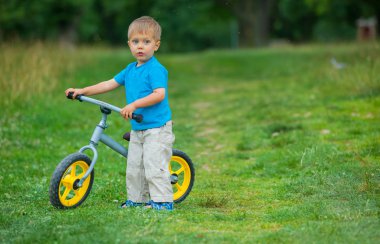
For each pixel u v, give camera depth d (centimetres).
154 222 632
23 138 1223
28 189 860
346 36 7494
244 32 4606
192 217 665
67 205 718
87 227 609
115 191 843
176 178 770
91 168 721
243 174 979
